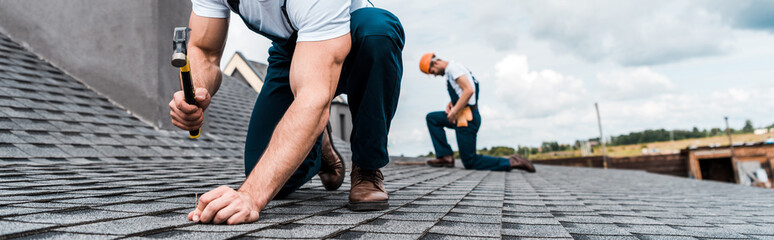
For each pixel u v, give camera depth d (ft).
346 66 5.12
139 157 14.48
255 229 3.42
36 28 20.03
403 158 28.37
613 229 4.50
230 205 3.62
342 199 5.94
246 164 5.85
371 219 4.26
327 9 4.10
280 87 5.78
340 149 28.60
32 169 9.00
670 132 301.63
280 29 4.85
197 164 13.73
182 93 4.37
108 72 19.04
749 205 8.97
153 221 3.64
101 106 17.87
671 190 13.56
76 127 14.58
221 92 31.53
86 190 5.80
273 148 4.06
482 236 3.58
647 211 6.72
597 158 82.99
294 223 3.88
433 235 3.58
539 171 23.18
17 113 13.47
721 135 279.69
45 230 3.09
